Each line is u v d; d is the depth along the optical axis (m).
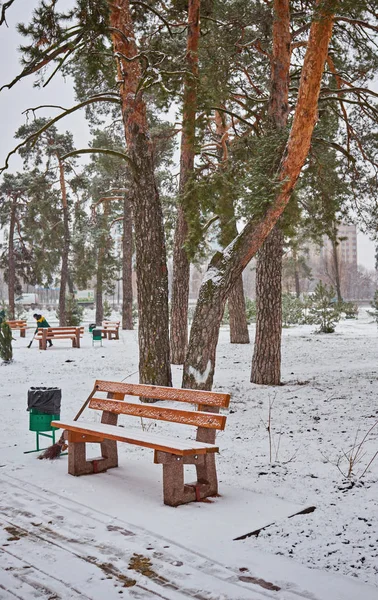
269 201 9.05
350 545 3.79
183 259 15.33
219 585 3.19
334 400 9.26
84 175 33.34
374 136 15.33
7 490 5.02
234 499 4.77
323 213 13.65
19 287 46.69
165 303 9.96
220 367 14.82
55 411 6.47
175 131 20.19
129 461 6.08
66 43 9.61
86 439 5.60
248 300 36.41
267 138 9.80
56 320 46.56
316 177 13.04
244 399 9.68
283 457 6.10
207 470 4.88
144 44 13.86
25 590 3.13
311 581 3.25
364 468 5.58
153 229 9.91
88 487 5.11
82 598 3.04
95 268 34.62
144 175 9.89
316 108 8.79
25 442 7.00
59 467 5.82
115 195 33.81
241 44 13.73
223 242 13.05
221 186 12.37
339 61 14.35
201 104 11.89
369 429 7.18
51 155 33.22
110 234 34.72
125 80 10.02
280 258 11.59
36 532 4.00
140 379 9.91
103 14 9.14
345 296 79.62
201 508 4.54
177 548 3.71
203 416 4.92
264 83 15.74
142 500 4.75
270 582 3.24
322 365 14.95
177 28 14.88
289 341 22.53
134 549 3.69
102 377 13.07
